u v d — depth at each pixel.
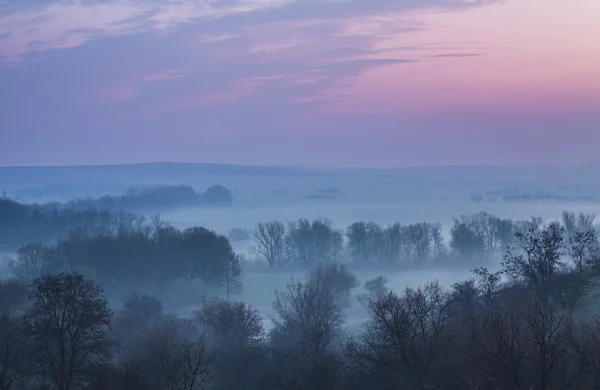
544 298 80.12
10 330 82.50
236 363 77.50
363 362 67.75
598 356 50.12
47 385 74.81
